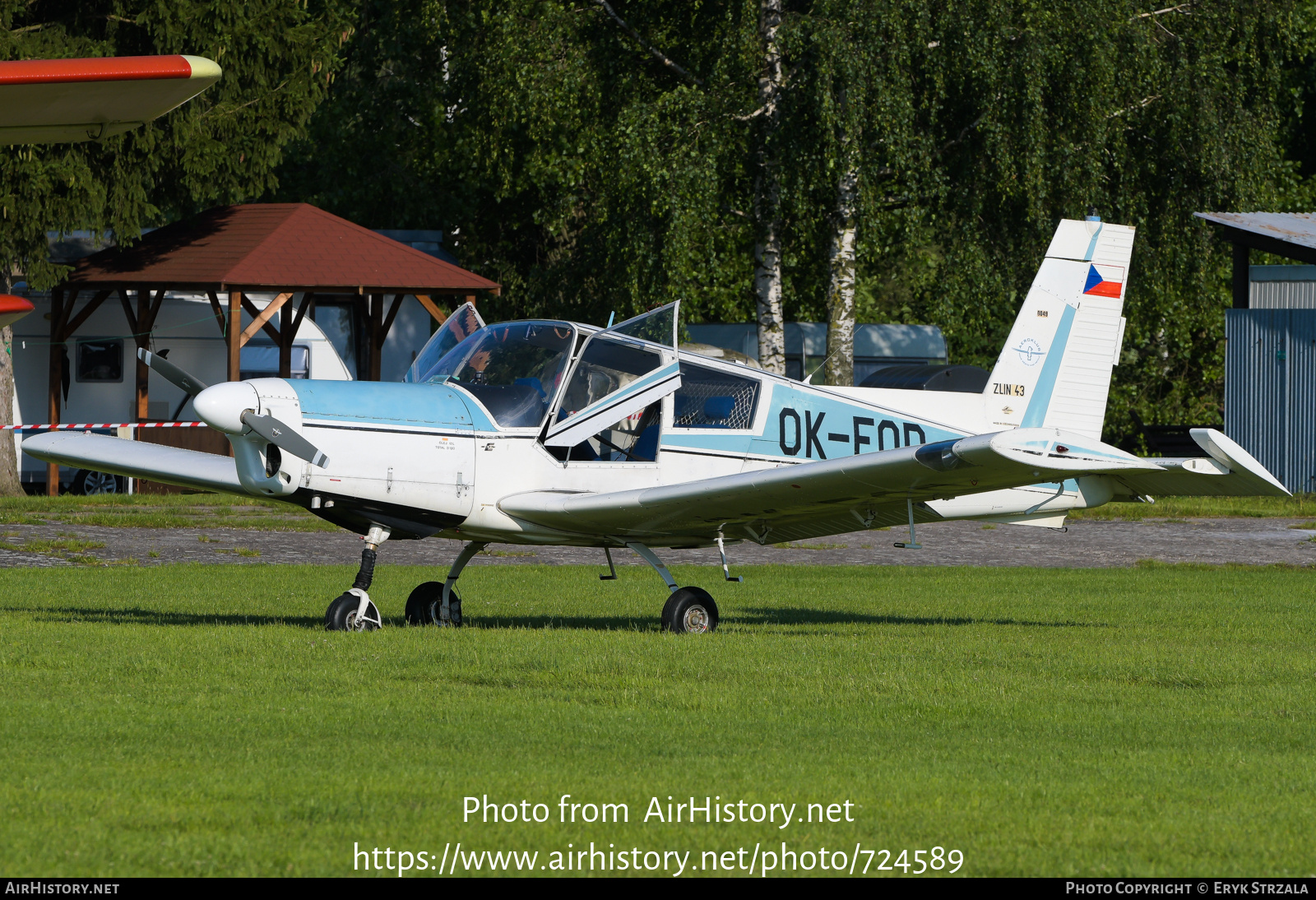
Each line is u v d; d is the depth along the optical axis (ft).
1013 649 80.18
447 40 258.98
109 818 40.60
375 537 84.53
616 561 151.94
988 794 45.06
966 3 207.10
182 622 88.74
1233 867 38.17
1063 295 107.96
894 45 204.23
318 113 314.14
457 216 323.57
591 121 229.45
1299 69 344.69
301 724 53.98
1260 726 57.62
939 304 224.74
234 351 211.61
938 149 220.43
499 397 87.30
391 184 317.83
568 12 231.71
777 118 212.84
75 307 227.81
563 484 88.28
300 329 237.04
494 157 258.57
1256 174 240.12
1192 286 242.78
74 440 99.91
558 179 256.52
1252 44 236.02
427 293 225.97
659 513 85.66
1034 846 39.88
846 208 220.84
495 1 238.07
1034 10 209.87
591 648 75.56
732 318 328.70
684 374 93.20
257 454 81.25
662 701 60.80
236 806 42.09
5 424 209.05
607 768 47.80
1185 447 291.99
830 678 67.41
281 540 161.99
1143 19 227.61
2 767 46.21
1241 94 234.79
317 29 207.41
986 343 347.36
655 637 82.48
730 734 54.08
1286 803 44.57
